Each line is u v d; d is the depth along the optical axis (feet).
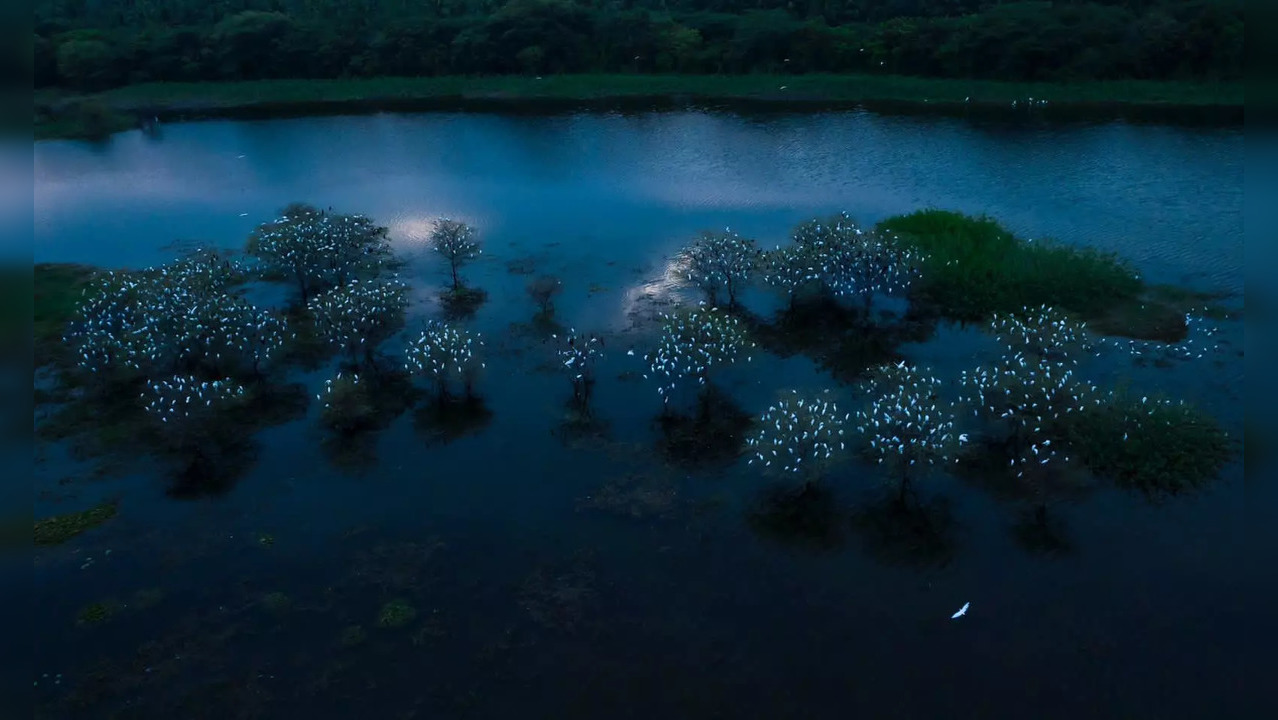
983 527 74.90
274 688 61.98
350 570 72.38
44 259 133.49
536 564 72.38
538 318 111.24
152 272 116.26
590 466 84.23
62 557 74.28
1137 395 88.53
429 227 142.10
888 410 80.02
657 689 60.95
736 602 68.13
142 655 64.95
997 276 112.27
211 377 98.53
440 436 89.61
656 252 130.52
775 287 110.93
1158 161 162.71
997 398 85.92
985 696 59.77
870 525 75.56
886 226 129.08
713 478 81.82
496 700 60.44
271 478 84.02
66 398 97.04
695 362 90.89
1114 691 59.77
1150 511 75.72
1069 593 67.87
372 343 102.83
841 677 61.46
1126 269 114.52
